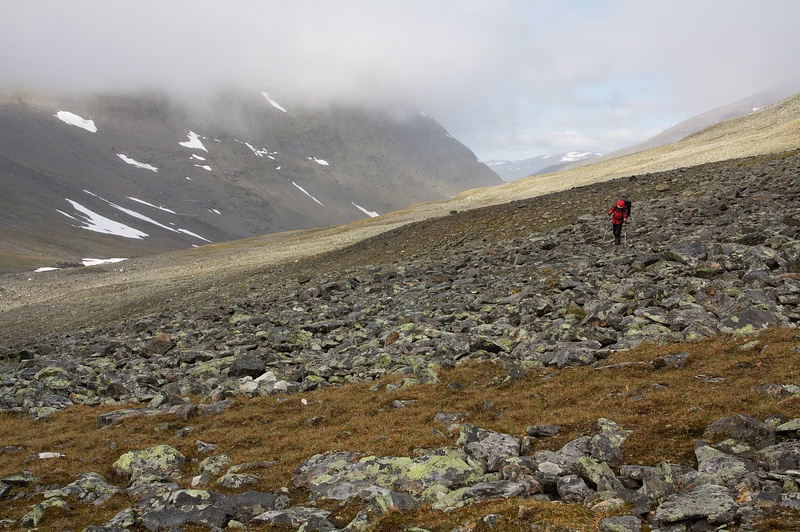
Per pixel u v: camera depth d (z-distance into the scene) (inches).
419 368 807.1
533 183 5477.4
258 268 3073.3
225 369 976.9
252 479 517.0
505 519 361.7
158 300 2593.5
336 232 5123.0
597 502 373.1
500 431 543.8
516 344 856.3
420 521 384.5
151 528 430.3
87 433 742.5
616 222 1400.1
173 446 649.6
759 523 298.8
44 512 474.0
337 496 453.4
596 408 549.0
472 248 1948.8
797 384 487.8
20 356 1419.8
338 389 808.9
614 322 824.3
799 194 1469.0
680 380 575.2
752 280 847.1
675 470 395.9
